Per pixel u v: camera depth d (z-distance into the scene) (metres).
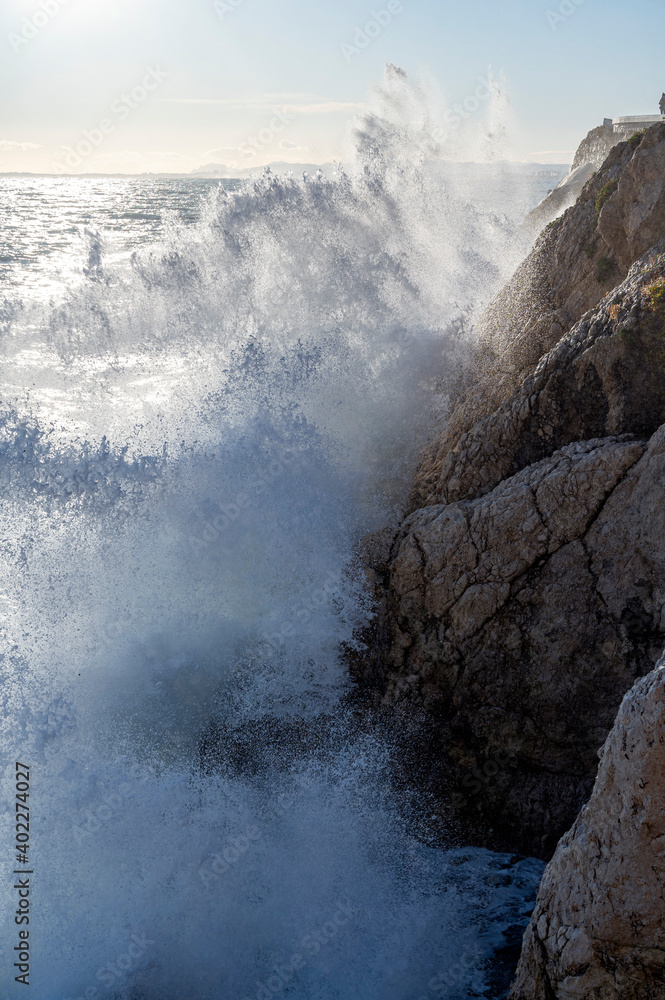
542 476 5.24
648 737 2.82
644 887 2.82
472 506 5.68
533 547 5.18
